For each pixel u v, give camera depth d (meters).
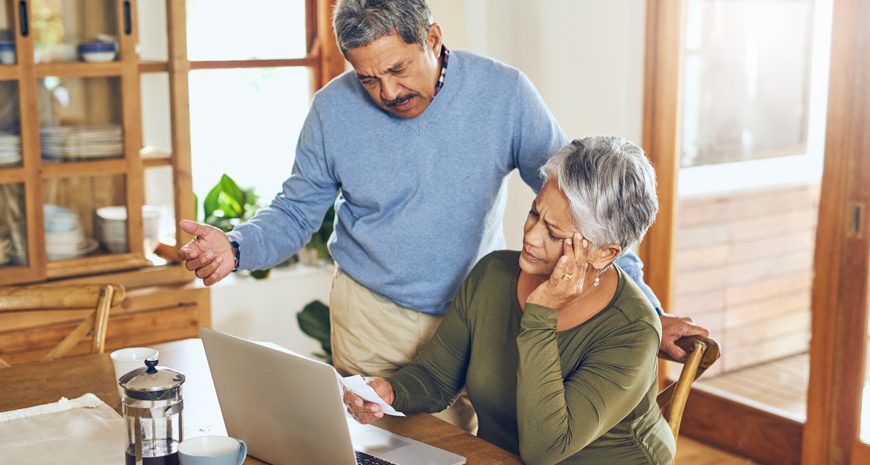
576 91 3.53
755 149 3.58
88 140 2.99
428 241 2.01
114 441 1.62
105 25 2.97
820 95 3.53
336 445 1.42
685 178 3.51
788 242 3.64
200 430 1.66
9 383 1.92
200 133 3.79
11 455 1.56
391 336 2.10
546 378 1.53
